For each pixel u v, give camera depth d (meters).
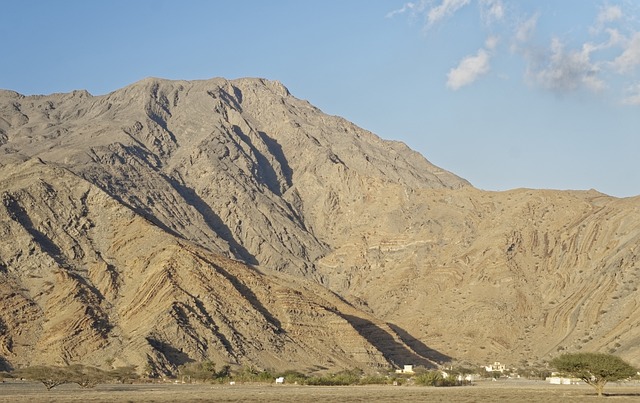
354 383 169.00
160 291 195.75
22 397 111.81
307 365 191.00
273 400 106.56
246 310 198.88
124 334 186.88
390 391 133.88
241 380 168.88
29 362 177.88
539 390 139.25
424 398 112.19
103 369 170.38
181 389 140.00
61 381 143.12
